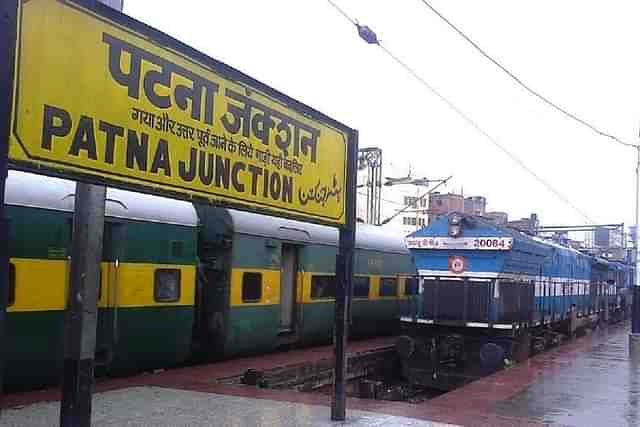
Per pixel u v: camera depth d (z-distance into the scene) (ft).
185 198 19.24
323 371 44.52
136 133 17.34
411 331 53.11
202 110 19.89
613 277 108.58
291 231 47.42
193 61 19.45
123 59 16.89
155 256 35.12
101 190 17.56
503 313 49.80
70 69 15.38
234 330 41.37
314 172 26.00
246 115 22.09
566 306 70.90
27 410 25.94
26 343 28.81
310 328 49.60
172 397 29.58
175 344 36.60
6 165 13.56
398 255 64.54
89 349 17.25
